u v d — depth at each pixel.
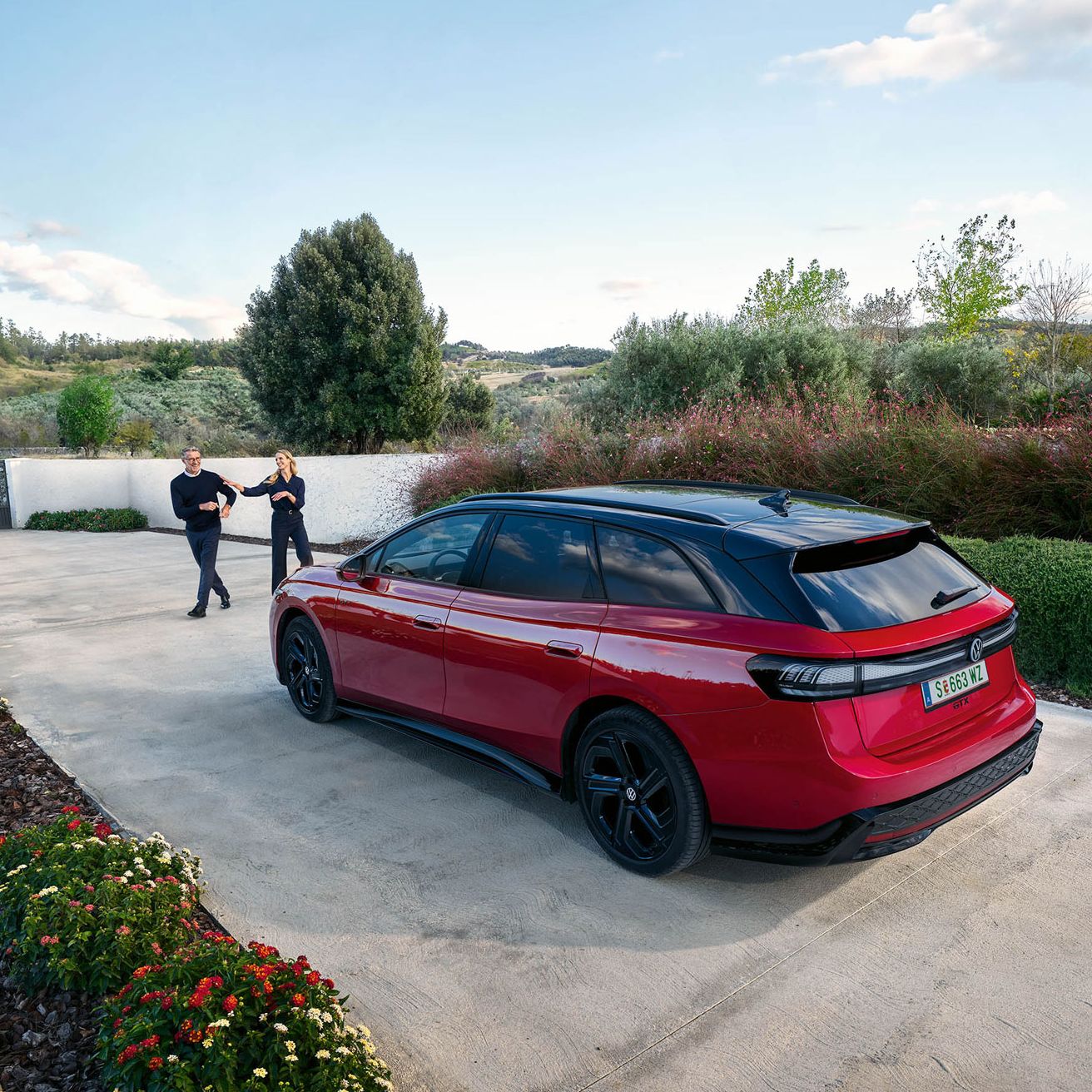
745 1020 2.71
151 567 12.99
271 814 4.28
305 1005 2.46
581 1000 2.84
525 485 12.46
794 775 3.01
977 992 2.81
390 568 4.91
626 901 3.43
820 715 2.94
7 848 3.44
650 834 3.59
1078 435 7.77
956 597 3.42
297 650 5.69
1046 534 7.55
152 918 3.01
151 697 6.28
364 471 15.24
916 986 2.85
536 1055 2.59
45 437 37.47
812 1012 2.74
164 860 3.46
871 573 3.32
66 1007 2.76
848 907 3.34
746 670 3.07
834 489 9.00
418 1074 2.52
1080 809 4.08
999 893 3.40
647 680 3.35
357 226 19.34
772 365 16.00
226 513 9.19
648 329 17.09
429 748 5.18
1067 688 5.70
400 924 3.30
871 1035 2.63
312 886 3.59
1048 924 3.18
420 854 3.85
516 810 4.30
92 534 18.56
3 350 110.25
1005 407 16.41
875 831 2.99
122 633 8.44
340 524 15.59
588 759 3.71
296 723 5.66
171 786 4.65
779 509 3.77
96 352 118.56
